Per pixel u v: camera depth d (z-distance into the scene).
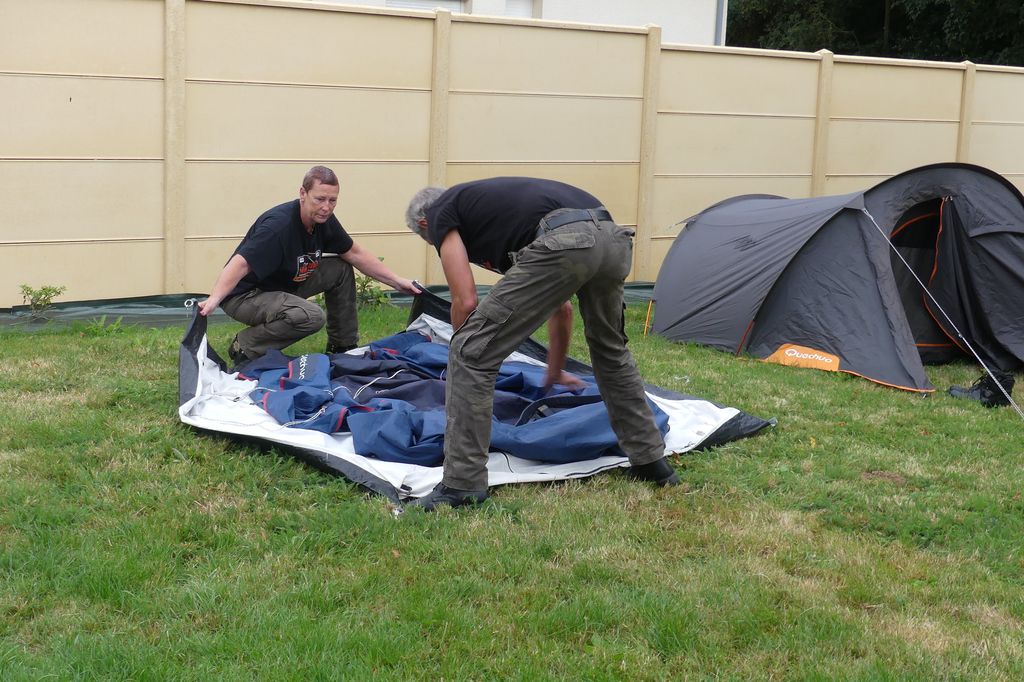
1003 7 18.03
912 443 5.31
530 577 3.49
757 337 7.38
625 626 3.19
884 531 4.09
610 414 4.41
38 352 6.39
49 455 4.39
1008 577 3.71
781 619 3.27
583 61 9.38
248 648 2.95
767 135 10.34
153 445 4.55
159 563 3.44
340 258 6.27
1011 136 11.45
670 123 9.88
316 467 4.33
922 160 11.12
